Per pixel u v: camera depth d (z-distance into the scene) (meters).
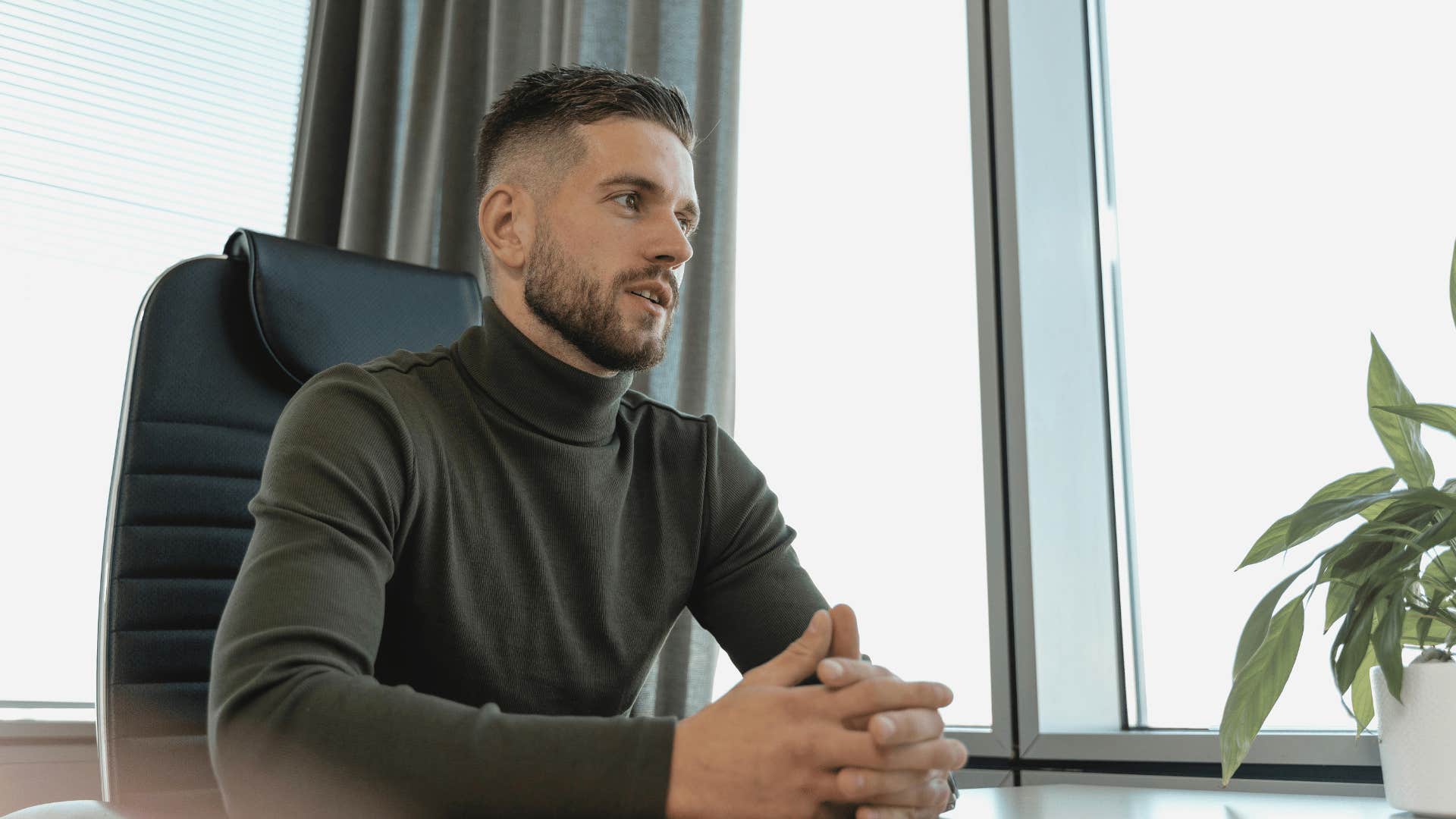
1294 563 1.43
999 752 1.51
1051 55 1.71
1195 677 1.54
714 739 0.60
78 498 2.21
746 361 2.06
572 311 0.99
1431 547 0.90
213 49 2.54
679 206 1.04
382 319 1.23
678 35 1.86
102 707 1.00
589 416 1.03
